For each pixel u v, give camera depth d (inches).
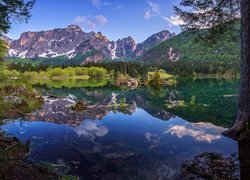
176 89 3090.6
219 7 665.0
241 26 583.8
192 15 675.4
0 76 2031.3
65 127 877.2
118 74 6186.0
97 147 621.9
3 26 633.6
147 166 475.8
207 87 3464.6
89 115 1147.9
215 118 1001.5
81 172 452.1
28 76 6609.3
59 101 1705.2
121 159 524.4
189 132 754.8
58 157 536.7
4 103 1238.3
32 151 569.9
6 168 365.1
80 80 6186.0
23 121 968.9
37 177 366.9
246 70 569.9
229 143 567.5
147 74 6392.7
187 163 471.5
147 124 923.4
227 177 386.9
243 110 583.8
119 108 1389.0
